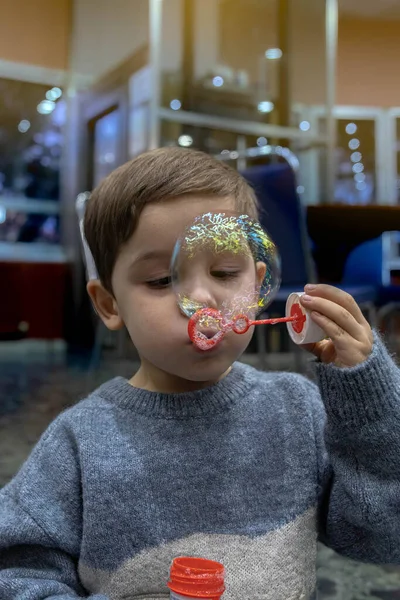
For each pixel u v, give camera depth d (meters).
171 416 0.63
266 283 0.62
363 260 2.99
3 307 4.47
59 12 5.07
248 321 0.57
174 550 0.58
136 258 0.59
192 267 0.56
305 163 4.26
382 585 0.88
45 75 5.04
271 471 0.62
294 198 1.96
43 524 0.60
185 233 0.56
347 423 0.55
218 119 3.77
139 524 0.59
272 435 0.64
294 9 4.25
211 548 0.58
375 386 0.54
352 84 6.10
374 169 6.11
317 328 0.55
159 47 3.49
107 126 4.25
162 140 3.53
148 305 0.59
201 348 0.55
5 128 4.96
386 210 2.08
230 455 0.62
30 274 4.62
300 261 1.97
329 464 0.63
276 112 4.12
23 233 5.00
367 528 0.58
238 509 0.60
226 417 0.64
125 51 4.09
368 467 0.57
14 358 3.93
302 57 4.32
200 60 3.86
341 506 0.60
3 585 0.58
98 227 0.65
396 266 5.23
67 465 0.62
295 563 0.59
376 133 6.14
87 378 2.79
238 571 0.57
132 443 0.62
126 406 0.65
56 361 3.70
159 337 0.58
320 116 4.34
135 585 0.58
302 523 0.61
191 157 0.66
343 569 0.93
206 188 0.61
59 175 5.12
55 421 0.68
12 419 1.87
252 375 0.70
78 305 4.61
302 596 0.60
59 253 5.07
